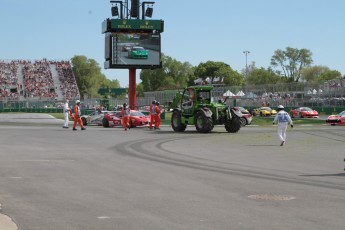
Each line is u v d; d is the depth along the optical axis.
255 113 73.19
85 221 8.43
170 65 165.25
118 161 17.50
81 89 160.50
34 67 121.38
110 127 42.31
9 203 9.95
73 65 161.00
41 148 22.11
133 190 11.55
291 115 69.38
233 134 32.31
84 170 15.05
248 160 18.09
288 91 77.88
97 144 24.62
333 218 8.64
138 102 88.31
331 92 71.12
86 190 11.52
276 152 20.92
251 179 13.38
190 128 40.69
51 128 39.06
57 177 13.55
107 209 9.41
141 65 61.72
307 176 14.02
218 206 9.70
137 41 61.50
